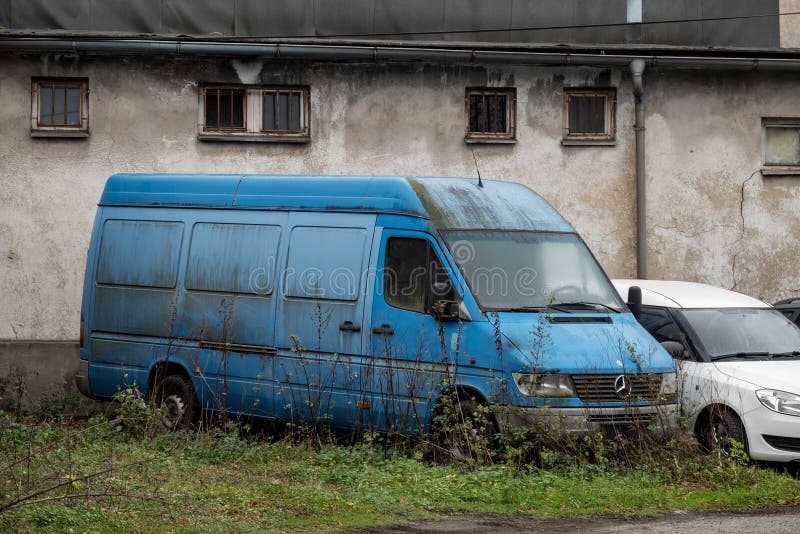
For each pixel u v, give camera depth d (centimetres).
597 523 903
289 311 1293
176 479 996
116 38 1788
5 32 1769
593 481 1062
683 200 1923
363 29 1848
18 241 1805
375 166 1864
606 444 1116
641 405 1132
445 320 1166
